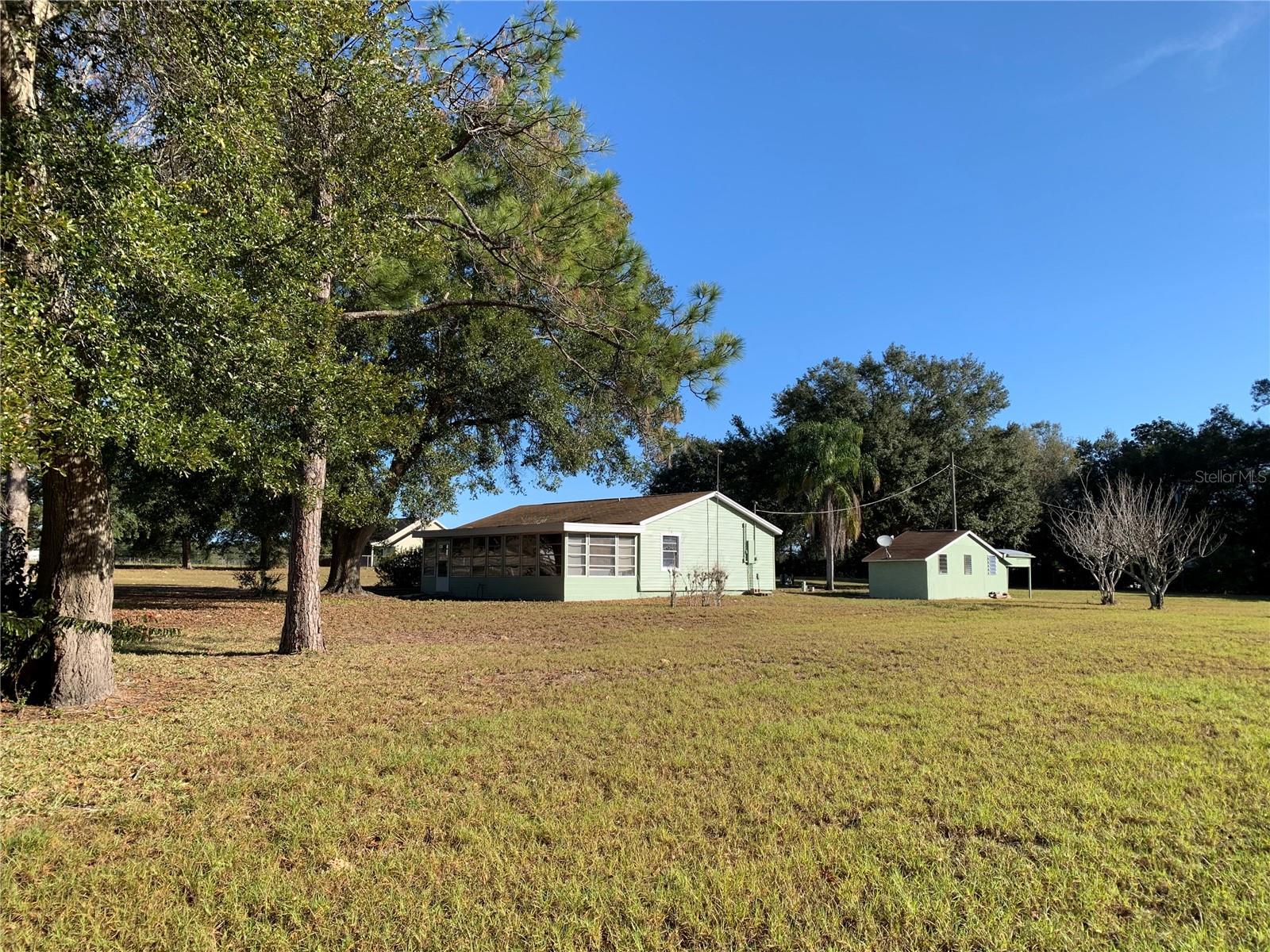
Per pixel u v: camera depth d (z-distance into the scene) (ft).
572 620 57.26
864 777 16.87
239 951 10.22
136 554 177.99
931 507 142.61
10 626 22.39
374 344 57.11
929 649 38.47
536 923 10.79
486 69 32.63
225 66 20.99
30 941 10.46
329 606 69.41
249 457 24.88
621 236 36.99
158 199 18.25
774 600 86.84
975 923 10.55
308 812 15.07
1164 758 18.08
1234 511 135.33
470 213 36.91
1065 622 55.67
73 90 20.94
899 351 153.99
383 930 10.63
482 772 17.61
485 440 74.43
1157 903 11.18
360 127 28.60
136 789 16.62
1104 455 167.22
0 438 14.26
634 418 40.50
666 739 20.22
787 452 128.36
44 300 16.16
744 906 11.04
